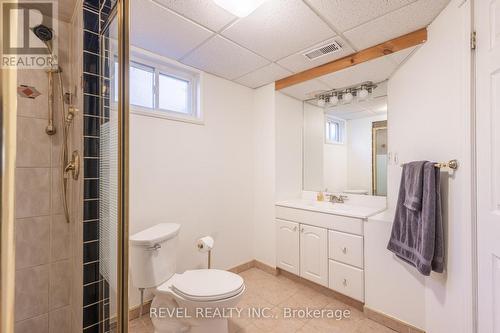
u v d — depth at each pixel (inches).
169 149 79.1
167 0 52.6
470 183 45.6
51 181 53.3
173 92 85.0
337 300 80.4
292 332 65.1
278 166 101.7
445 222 53.7
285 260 94.9
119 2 34.5
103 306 47.1
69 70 54.6
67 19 54.3
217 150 93.4
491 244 41.3
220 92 94.9
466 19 46.7
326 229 81.7
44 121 52.4
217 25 61.9
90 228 48.8
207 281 59.8
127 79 34.8
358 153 96.3
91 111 48.4
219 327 56.8
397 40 67.5
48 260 52.8
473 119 45.6
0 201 12.3
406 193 60.9
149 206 74.0
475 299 44.8
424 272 52.3
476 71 45.1
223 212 95.1
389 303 66.5
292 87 97.3
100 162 48.6
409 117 70.7
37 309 51.6
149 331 65.2
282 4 54.1
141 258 59.8
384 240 67.7
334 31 64.5
